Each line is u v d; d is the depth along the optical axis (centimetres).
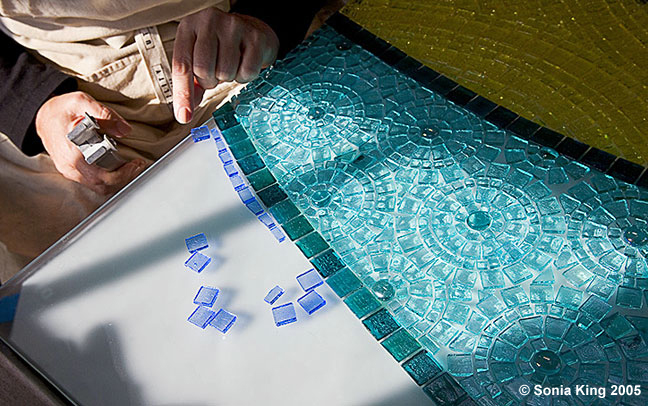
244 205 93
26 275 91
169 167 99
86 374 81
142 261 90
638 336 73
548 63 100
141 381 79
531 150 91
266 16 133
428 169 91
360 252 85
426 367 75
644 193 84
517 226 83
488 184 88
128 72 133
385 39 109
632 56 98
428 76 102
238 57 117
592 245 81
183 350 81
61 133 123
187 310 84
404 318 79
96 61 131
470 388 73
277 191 94
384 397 73
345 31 111
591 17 104
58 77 128
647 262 78
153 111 138
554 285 78
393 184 91
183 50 115
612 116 93
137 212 95
